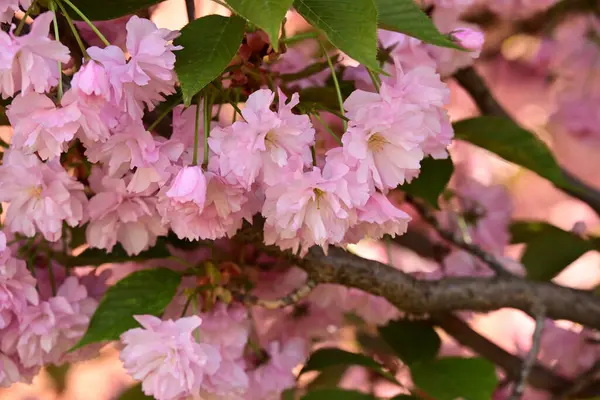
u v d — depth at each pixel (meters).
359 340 1.60
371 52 1.18
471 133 1.36
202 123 1.24
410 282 1.37
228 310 1.34
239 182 1.21
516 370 1.50
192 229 1.23
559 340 1.54
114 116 1.20
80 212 1.28
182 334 1.25
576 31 1.82
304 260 1.34
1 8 1.19
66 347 1.32
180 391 1.26
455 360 1.36
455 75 1.54
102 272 1.36
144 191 1.26
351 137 1.20
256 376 1.38
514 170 2.32
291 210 1.21
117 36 1.30
